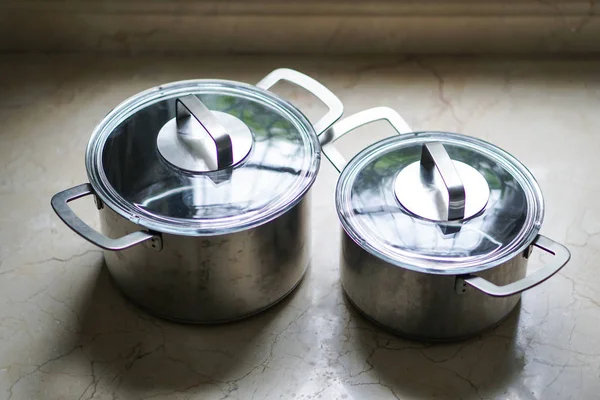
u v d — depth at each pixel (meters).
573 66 1.20
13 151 1.07
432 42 1.21
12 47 1.21
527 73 1.19
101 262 0.94
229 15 1.20
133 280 0.85
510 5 1.19
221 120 0.88
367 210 0.82
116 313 0.89
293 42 1.21
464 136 0.91
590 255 0.94
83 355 0.84
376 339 0.86
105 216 0.82
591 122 1.11
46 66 1.19
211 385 0.82
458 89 1.16
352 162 0.87
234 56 1.21
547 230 0.97
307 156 0.86
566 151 1.07
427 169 0.84
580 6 1.19
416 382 0.82
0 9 1.19
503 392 0.81
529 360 0.84
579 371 0.83
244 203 0.81
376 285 0.82
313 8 1.19
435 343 0.86
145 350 0.85
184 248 0.79
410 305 0.82
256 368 0.83
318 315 0.89
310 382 0.82
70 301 0.90
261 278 0.84
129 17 1.20
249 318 0.88
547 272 0.76
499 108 1.13
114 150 0.85
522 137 1.08
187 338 0.86
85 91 1.15
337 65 1.20
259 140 0.87
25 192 1.01
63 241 0.96
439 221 0.80
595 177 1.03
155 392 0.81
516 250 0.78
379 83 1.17
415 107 1.13
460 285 0.78
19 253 0.95
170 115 0.90
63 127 1.10
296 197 0.81
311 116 1.12
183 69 1.19
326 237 0.98
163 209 0.80
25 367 0.83
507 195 0.83
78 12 1.19
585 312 0.88
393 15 1.19
